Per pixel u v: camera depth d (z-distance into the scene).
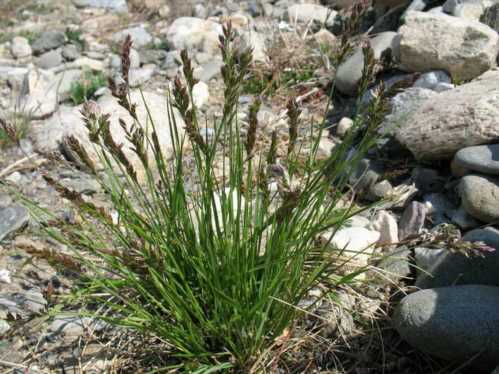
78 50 1.20
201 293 0.56
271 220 0.51
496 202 0.65
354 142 0.84
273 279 0.52
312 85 1.00
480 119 0.71
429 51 0.88
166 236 0.56
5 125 0.55
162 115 0.89
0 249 0.71
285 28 1.17
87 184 0.81
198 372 0.50
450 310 0.52
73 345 0.58
